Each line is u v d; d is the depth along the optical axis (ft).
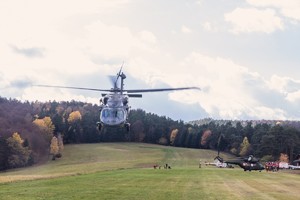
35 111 622.95
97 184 132.87
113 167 314.76
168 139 586.86
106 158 445.37
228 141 569.64
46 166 399.85
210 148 582.35
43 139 488.02
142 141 576.20
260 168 270.87
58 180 149.18
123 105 121.39
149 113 620.49
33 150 449.06
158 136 583.17
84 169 305.12
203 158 464.65
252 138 546.67
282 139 454.40
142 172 215.51
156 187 126.62
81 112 640.99
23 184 131.64
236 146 555.69
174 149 535.19
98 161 424.87
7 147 392.88
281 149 453.17
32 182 139.74
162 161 411.54
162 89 112.47
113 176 175.52
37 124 513.45
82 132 544.62
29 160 412.98
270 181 167.73
